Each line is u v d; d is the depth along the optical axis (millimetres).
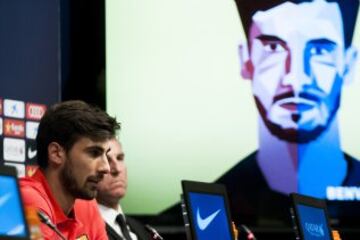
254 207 10250
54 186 5609
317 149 10375
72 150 5555
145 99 10062
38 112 8961
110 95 9984
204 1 10250
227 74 10281
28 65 9023
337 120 10422
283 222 10266
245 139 10281
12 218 3957
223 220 6426
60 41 9781
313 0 10453
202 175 10180
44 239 5289
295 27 10430
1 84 8703
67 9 9945
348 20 10453
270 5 10383
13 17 8922
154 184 10039
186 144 10156
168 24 10164
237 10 10305
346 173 10375
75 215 5926
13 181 4035
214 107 10242
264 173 10289
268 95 10344
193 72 10195
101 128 5578
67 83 9922
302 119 10375
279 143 10320
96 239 6336
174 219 10039
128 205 9945
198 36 10219
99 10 9992
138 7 10094
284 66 10383
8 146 8523
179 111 10156
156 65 10117
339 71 10438
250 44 10320
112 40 10023
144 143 10039
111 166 7770
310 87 10422
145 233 8078
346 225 10312
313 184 10328
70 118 5566
